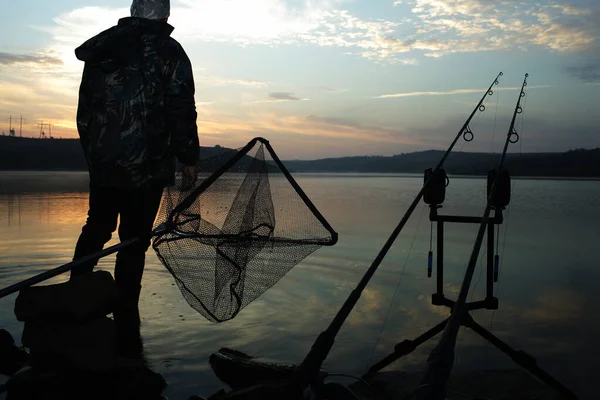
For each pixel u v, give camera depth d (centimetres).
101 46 324
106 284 296
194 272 324
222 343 361
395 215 1305
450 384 301
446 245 815
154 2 341
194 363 323
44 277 271
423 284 555
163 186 339
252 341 368
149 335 374
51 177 4172
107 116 324
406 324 420
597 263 688
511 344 378
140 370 292
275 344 363
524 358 298
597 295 519
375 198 2019
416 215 1318
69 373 278
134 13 346
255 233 324
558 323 427
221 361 311
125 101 323
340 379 307
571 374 321
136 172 325
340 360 341
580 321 433
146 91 325
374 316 439
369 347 367
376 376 312
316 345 196
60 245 761
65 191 2169
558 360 345
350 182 4184
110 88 324
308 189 2783
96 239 336
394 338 386
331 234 328
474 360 347
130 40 327
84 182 3123
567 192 2627
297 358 336
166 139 337
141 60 326
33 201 1630
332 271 614
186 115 335
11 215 1202
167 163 340
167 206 339
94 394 266
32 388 266
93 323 288
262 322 414
